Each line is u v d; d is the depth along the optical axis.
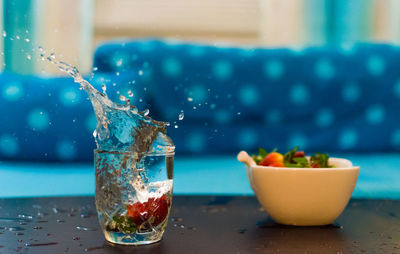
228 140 2.09
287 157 1.01
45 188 1.37
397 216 0.99
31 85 1.93
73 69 0.86
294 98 2.13
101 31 2.53
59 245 0.81
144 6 2.57
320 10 2.61
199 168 1.71
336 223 0.94
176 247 0.81
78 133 1.88
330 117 2.14
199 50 2.12
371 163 1.79
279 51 2.18
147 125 0.84
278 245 0.83
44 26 2.41
